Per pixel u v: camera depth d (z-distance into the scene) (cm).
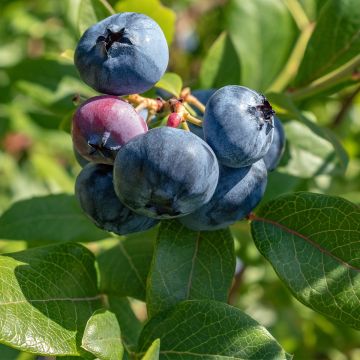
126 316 28
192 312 25
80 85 33
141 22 25
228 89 25
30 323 25
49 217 31
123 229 26
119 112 25
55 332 25
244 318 25
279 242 26
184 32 48
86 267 27
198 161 24
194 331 25
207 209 25
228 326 25
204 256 26
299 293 26
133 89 25
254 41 32
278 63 32
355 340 44
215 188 25
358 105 43
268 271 44
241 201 25
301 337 45
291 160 32
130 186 24
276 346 25
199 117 27
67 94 33
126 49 25
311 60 30
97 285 27
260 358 25
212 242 26
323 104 40
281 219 26
